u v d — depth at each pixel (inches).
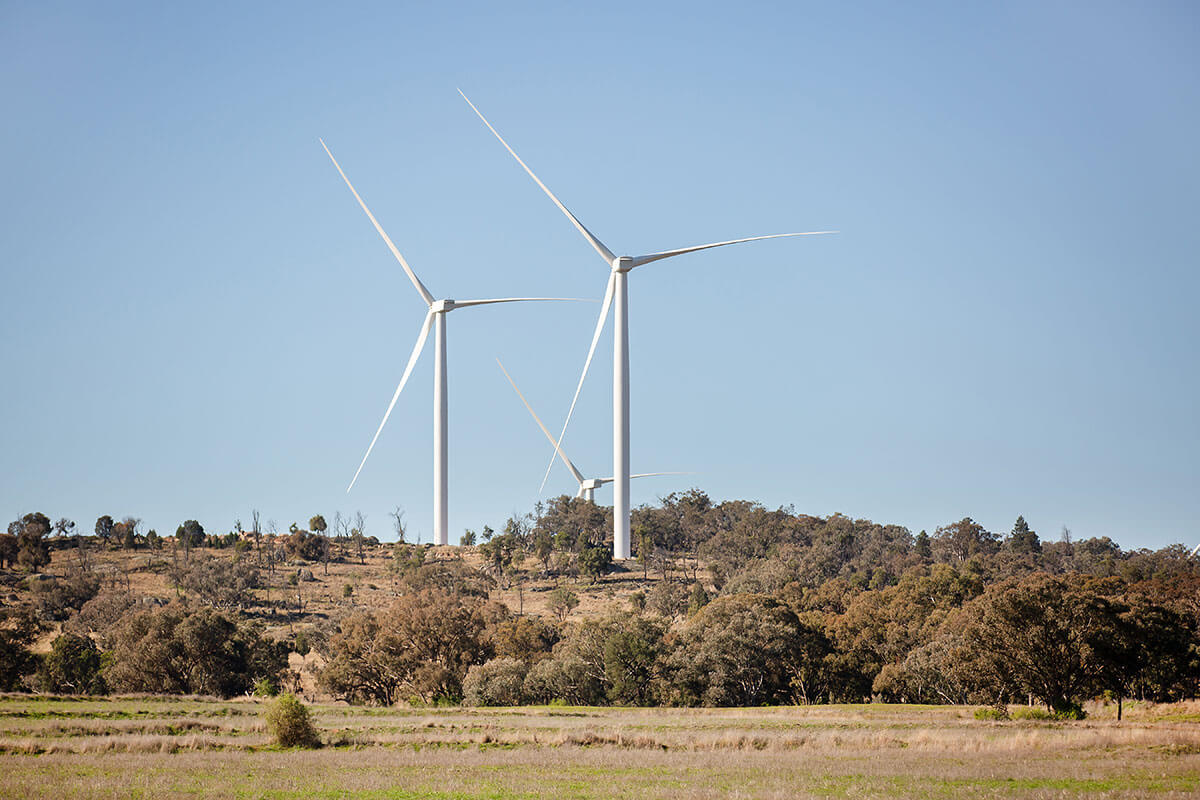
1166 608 4471.0
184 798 2001.7
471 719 3627.0
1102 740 2810.0
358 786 2146.9
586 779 2233.0
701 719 3681.1
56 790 2044.8
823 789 2106.3
